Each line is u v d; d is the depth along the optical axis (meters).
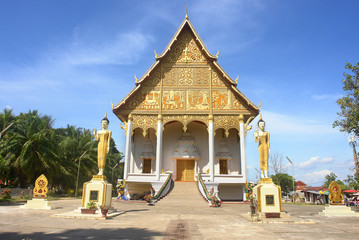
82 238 6.86
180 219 11.38
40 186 15.27
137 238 6.98
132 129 26.50
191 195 22.59
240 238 7.22
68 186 36.06
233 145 29.98
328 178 53.19
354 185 24.25
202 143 30.41
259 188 12.15
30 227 8.45
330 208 14.22
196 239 7.02
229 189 27.25
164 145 30.36
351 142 24.78
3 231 7.67
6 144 28.17
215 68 27.77
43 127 32.59
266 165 12.98
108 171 46.44
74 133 45.75
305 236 7.62
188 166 29.92
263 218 11.35
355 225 10.05
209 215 13.27
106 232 7.77
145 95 27.08
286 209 18.66
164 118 26.56
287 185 57.09
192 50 28.34
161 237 7.18
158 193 21.30
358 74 16.89
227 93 27.08
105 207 11.13
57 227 8.55
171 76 27.61
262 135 13.24
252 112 26.59
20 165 28.27
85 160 39.31
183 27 28.77
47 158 29.75
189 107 26.72
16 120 31.25
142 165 29.56
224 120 26.41
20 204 17.88
